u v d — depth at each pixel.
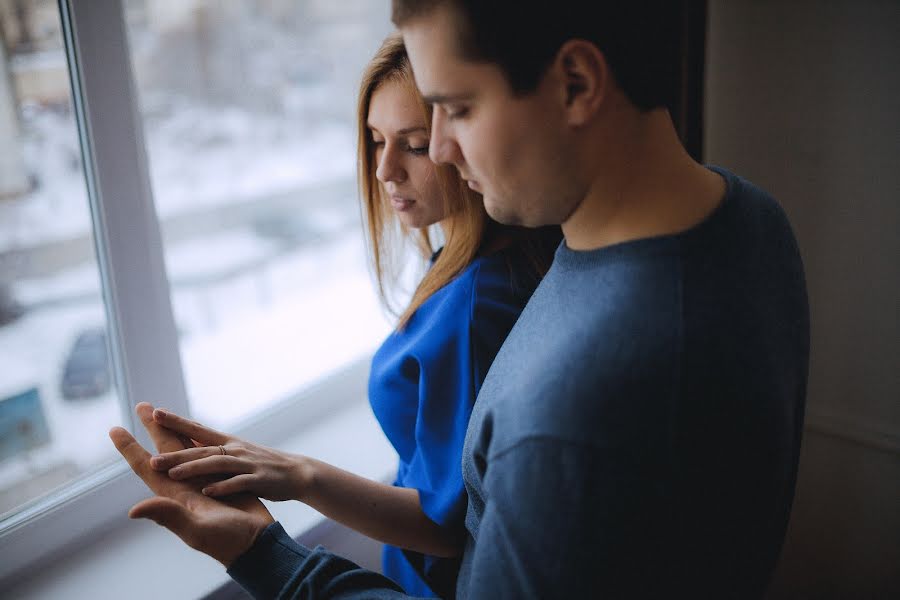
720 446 0.52
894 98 1.15
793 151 1.27
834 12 1.18
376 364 0.90
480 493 0.67
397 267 1.05
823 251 1.28
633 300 0.50
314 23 2.33
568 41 0.48
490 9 0.47
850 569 1.39
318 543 1.09
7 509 1.03
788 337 0.60
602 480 0.49
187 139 2.52
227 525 0.67
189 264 2.35
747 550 0.58
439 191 0.82
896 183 1.18
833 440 1.35
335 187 2.61
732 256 0.53
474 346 0.79
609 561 0.50
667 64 0.52
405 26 0.51
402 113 0.77
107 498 1.08
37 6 0.95
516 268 0.82
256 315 2.02
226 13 2.47
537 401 0.51
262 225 2.66
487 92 0.50
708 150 1.37
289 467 0.77
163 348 1.11
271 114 2.58
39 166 1.03
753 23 1.26
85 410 1.10
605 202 0.54
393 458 1.26
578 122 0.50
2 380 1.06
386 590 0.66
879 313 1.25
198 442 0.78
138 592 0.97
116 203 1.01
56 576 1.00
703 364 0.50
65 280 1.08
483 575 0.54
